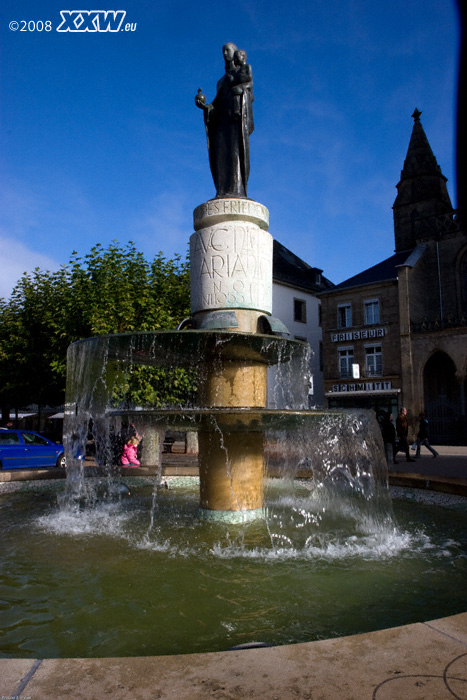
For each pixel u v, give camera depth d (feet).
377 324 125.90
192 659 7.52
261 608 12.98
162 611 12.85
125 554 18.07
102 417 28.40
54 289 77.41
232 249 24.64
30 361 78.59
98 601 13.56
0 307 84.94
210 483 23.73
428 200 142.41
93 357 24.95
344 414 22.52
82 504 29.14
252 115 27.25
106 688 6.72
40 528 22.45
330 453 30.37
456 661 7.32
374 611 12.75
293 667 7.23
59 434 109.19
